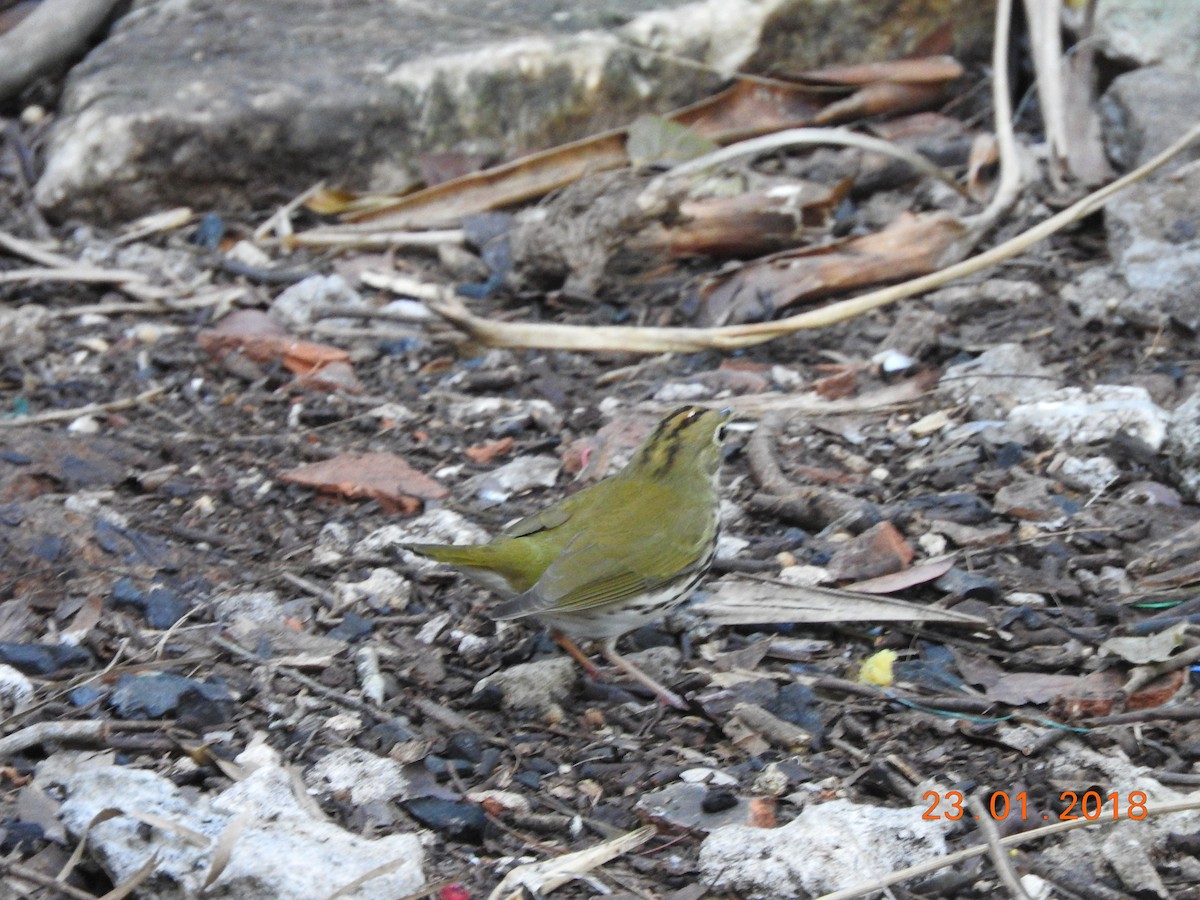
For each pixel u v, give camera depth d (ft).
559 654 32.48
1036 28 53.67
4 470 37.04
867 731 29.78
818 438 40.63
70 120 53.72
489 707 30.58
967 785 27.99
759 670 32.01
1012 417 39.81
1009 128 50.75
